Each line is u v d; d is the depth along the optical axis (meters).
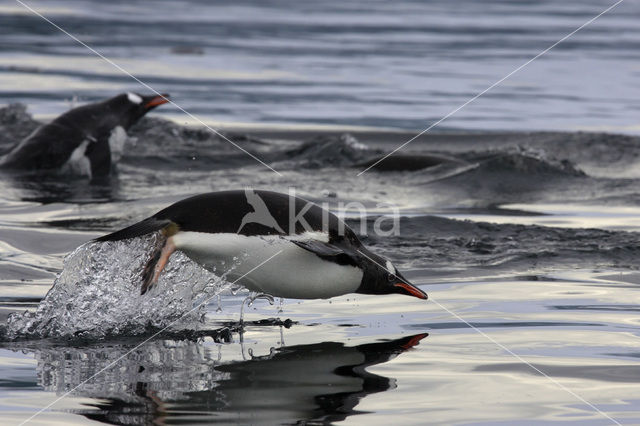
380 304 8.54
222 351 7.01
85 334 7.50
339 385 6.17
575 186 15.01
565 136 18.95
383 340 7.31
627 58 30.17
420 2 49.91
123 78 24.77
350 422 5.49
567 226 12.03
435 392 6.05
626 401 5.92
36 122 18.86
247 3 47.31
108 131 16.20
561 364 6.67
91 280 8.36
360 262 8.29
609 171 16.42
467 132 19.70
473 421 5.55
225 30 35.41
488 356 6.86
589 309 8.28
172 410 5.67
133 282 8.37
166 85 24.02
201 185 14.56
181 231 7.79
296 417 5.56
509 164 16.05
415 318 8.02
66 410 5.68
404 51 30.81
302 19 39.97
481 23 39.50
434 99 22.98
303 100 22.83
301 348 7.08
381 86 24.70
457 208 13.32
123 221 11.89
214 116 20.59
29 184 14.44
